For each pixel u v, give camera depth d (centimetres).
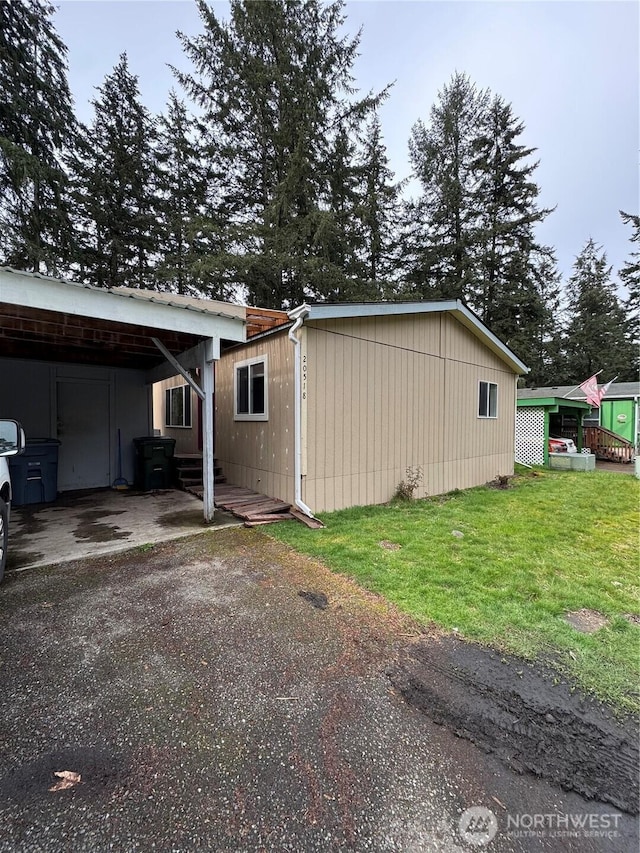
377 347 646
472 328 848
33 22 976
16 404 732
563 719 192
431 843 135
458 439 834
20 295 346
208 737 179
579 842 135
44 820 141
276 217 1250
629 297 2475
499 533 488
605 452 1519
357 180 1462
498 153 1886
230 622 280
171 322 440
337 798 150
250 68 1277
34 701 201
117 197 1389
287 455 593
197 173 1429
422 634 265
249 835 137
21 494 646
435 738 179
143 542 450
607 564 396
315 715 193
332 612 294
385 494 664
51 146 1073
